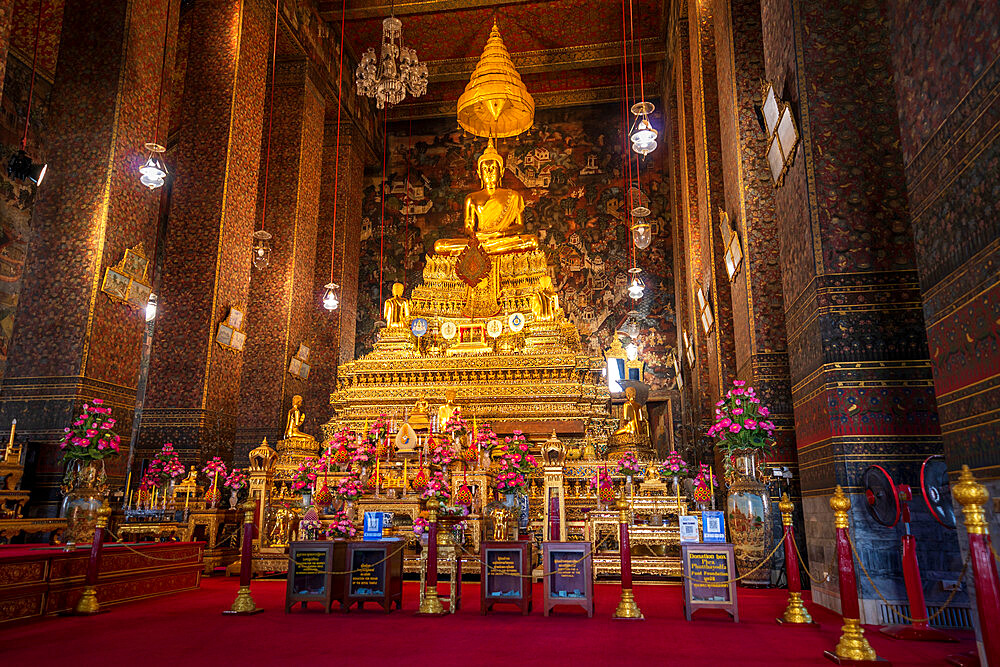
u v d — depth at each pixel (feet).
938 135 13.83
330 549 19.83
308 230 54.65
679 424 59.52
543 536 27.94
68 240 31.04
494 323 48.39
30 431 29.14
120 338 31.73
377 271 66.80
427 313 51.11
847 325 19.94
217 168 41.50
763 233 30.25
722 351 37.06
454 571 20.15
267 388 49.80
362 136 66.80
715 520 19.13
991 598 9.81
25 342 30.17
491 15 61.36
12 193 44.45
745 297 30.58
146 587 22.93
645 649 14.44
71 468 24.43
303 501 30.60
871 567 18.17
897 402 19.22
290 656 13.80
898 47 15.49
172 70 38.52
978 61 12.39
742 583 26.12
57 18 45.09
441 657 13.62
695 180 49.26
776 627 17.24
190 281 40.04
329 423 44.34
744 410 25.46
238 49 43.32
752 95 31.65
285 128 54.54
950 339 13.52
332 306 50.85
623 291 63.46
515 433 30.71
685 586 18.52
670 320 62.23
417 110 70.23
